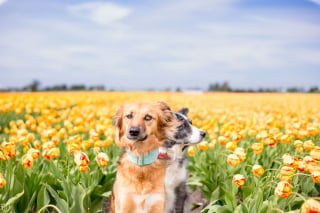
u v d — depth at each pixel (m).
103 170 1.70
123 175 1.26
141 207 1.23
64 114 2.61
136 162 1.24
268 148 1.89
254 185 1.38
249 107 4.98
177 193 1.57
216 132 2.33
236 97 8.27
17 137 1.67
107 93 8.61
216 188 1.64
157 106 1.32
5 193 1.25
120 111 1.33
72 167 1.61
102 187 1.52
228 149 1.64
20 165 1.35
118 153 1.94
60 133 1.82
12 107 3.61
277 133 1.69
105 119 2.20
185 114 1.93
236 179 1.22
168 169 1.54
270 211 1.06
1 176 1.11
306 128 1.89
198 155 2.01
